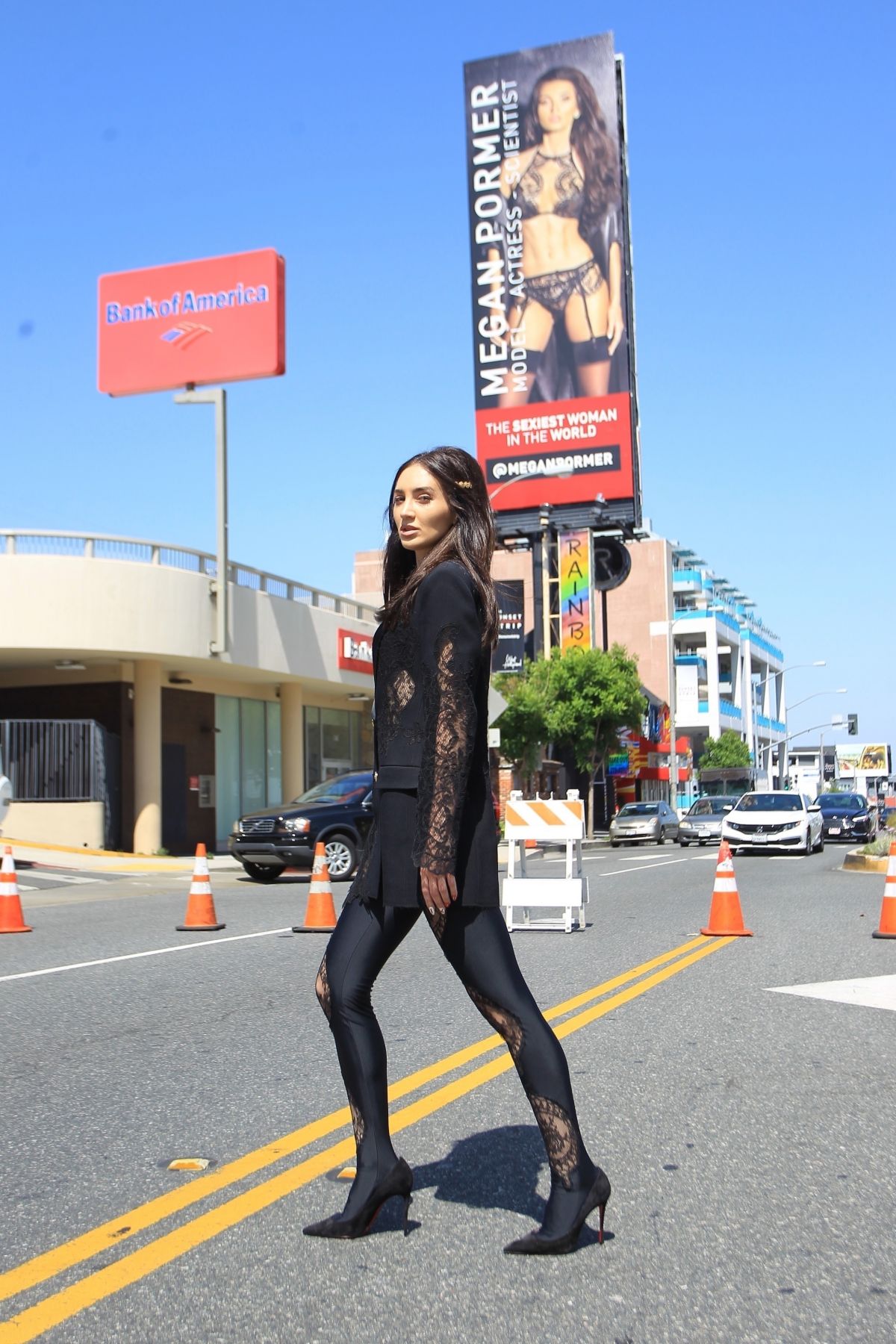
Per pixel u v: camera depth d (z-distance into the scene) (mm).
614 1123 5164
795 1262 3602
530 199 55844
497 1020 3596
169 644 27359
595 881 20156
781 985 8750
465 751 3408
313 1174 4484
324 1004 3758
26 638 25969
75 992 8758
